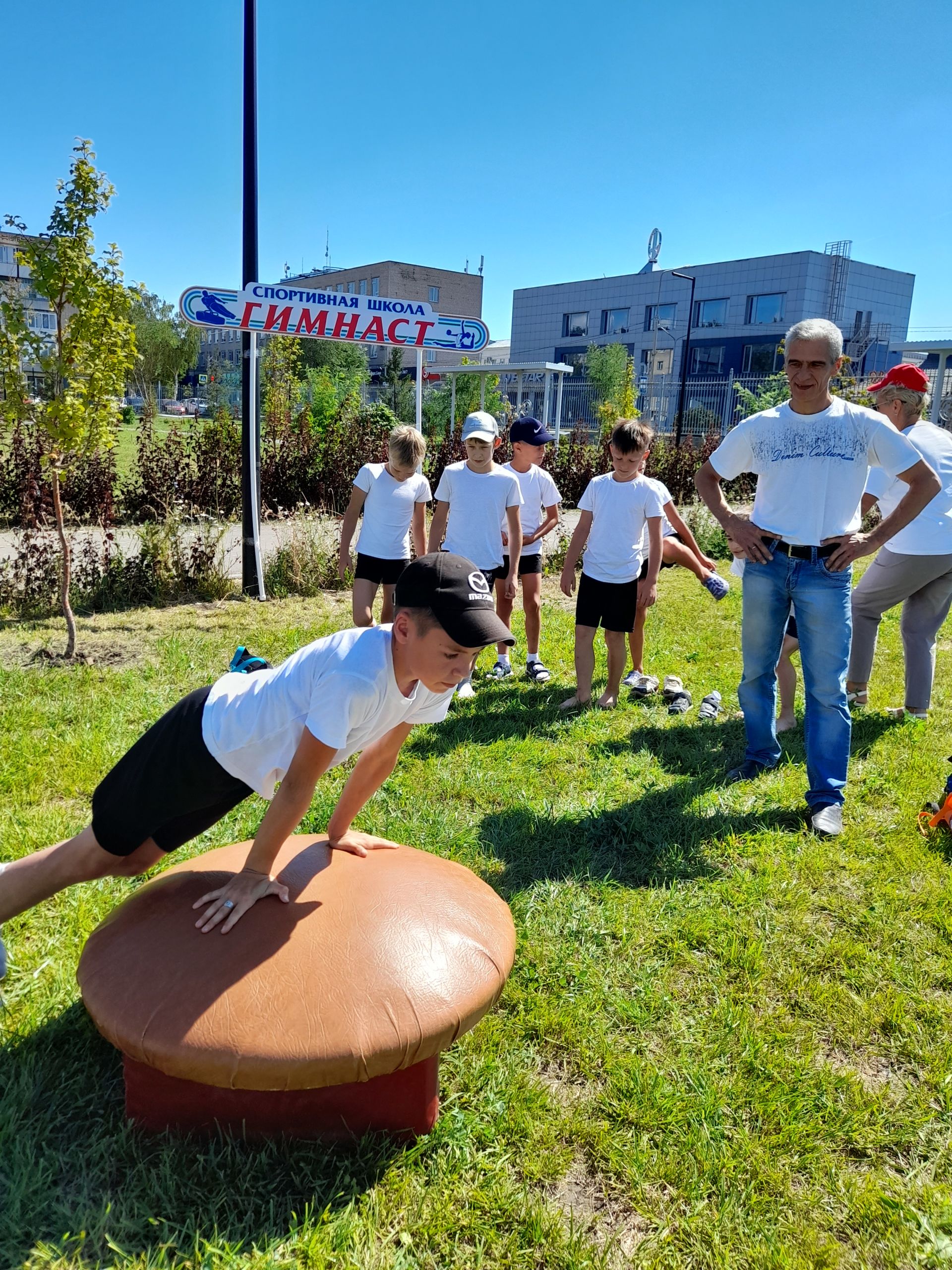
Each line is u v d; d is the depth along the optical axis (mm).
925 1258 1910
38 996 2504
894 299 52594
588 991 2689
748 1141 2174
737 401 38219
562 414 43375
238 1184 1942
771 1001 2740
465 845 3551
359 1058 1867
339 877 2309
